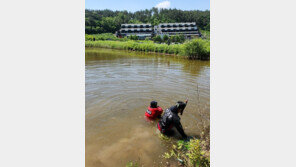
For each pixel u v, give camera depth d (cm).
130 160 343
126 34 9806
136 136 422
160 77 981
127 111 545
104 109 553
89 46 4206
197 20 12325
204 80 925
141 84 825
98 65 1379
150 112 499
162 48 2791
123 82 855
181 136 428
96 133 428
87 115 512
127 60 1766
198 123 482
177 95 686
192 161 328
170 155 358
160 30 10475
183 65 1487
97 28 9362
